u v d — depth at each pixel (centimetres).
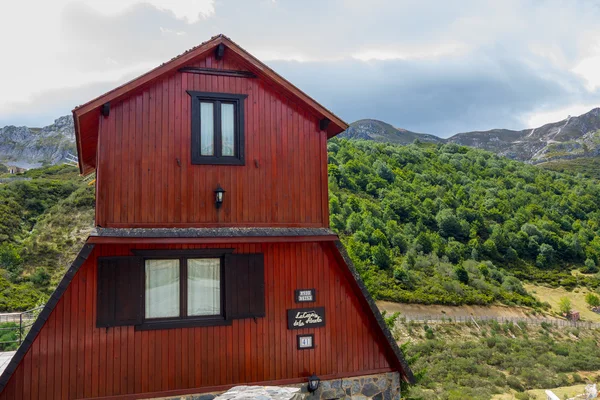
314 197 1109
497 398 3016
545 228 8569
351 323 1112
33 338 873
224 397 845
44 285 3581
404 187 8750
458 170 11131
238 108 1067
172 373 960
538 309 5922
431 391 2998
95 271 937
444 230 7662
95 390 910
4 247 3966
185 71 1038
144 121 995
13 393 866
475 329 4838
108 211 947
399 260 6119
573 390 3262
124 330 941
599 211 10012
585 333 5322
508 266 7431
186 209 1001
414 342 4278
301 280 1080
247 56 1058
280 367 1038
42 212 5181
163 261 993
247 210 1046
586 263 7756
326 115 1117
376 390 1111
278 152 1089
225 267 1018
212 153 1042
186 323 980
